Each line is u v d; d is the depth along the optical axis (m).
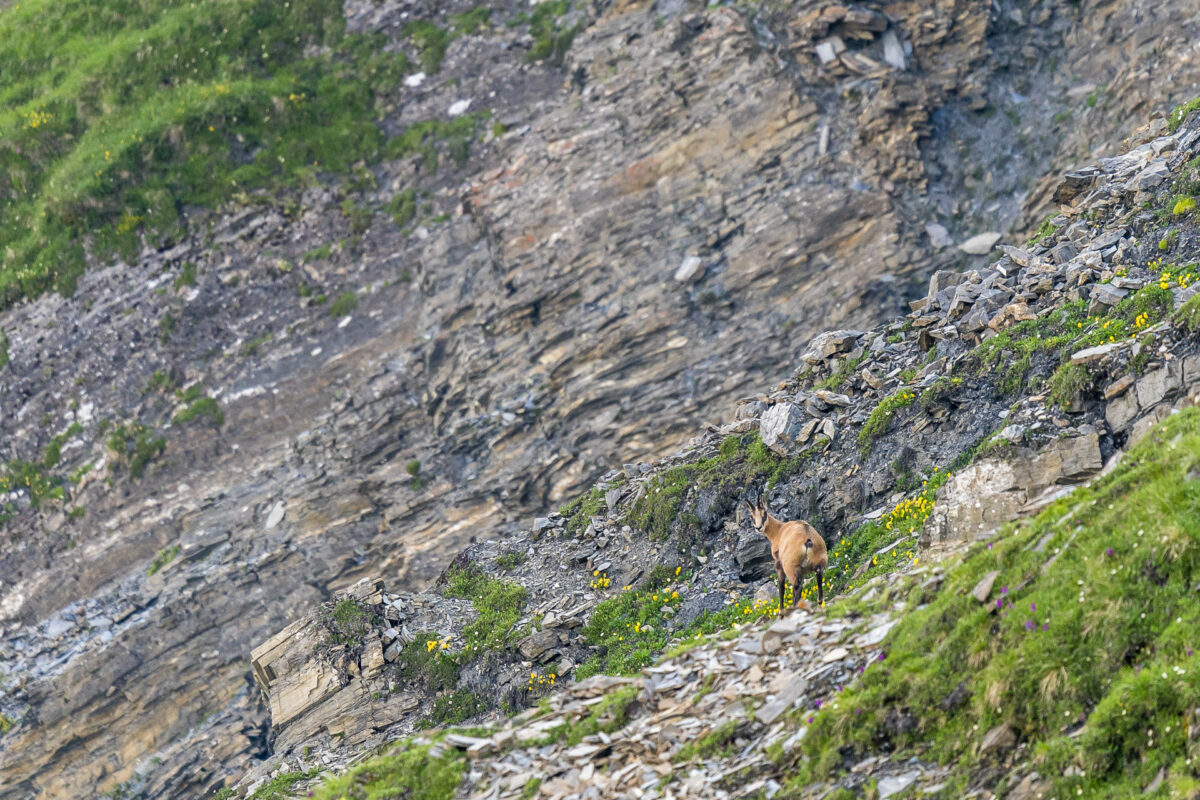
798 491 79.00
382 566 129.00
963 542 61.25
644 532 85.06
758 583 75.44
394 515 131.00
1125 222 80.81
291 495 135.88
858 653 42.06
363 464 136.75
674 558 81.19
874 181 132.12
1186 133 89.38
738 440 86.69
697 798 38.50
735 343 127.50
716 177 139.12
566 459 127.94
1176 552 33.78
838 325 124.50
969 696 35.97
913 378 79.94
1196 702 29.81
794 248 130.25
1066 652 34.09
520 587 85.25
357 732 80.94
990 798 32.41
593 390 129.88
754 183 136.75
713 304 131.00
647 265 136.38
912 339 85.56
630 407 127.75
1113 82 132.12
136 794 119.19
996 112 140.00
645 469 93.12
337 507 134.25
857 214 129.62
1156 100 126.44
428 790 44.88
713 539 80.81
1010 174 133.62
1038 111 138.12
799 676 42.62
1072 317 73.25
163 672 124.81
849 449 78.69
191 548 133.00
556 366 133.50
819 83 140.88
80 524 140.75
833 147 135.62
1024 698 34.28
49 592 136.00
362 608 87.25
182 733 122.31
